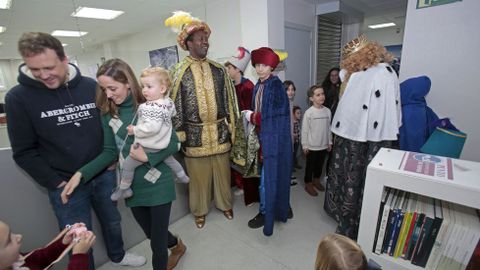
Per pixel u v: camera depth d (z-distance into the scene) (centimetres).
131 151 110
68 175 117
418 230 100
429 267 101
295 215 204
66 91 110
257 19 264
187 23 167
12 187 124
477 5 139
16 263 74
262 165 178
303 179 274
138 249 173
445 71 155
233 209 218
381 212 107
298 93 364
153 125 106
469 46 145
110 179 136
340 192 173
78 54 315
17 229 128
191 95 172
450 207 103
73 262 81
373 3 395
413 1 158
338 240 71
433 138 134
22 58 92
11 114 101
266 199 168
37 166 108
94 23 412
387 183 101
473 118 151
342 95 162
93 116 119
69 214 119
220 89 183
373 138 143
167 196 122
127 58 433
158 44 470
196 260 159
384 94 138
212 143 184
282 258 157
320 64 411
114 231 148
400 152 121
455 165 102
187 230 191
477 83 146
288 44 329
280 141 167
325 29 412
